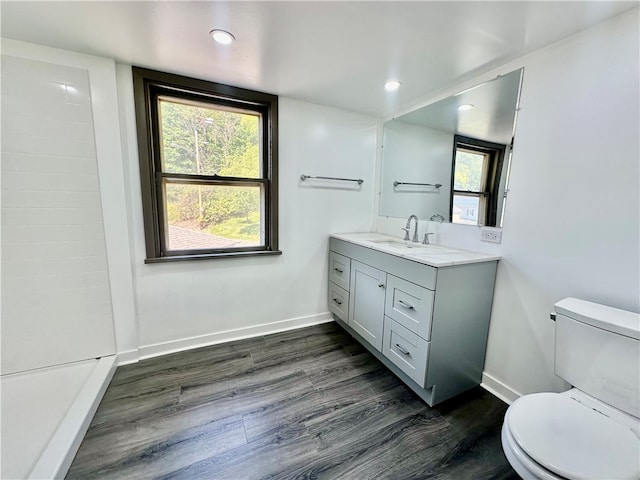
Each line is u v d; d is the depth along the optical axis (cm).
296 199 243
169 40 145
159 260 198
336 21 127
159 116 194
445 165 205
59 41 148
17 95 152
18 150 156
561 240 140
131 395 166
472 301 165
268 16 124
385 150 269
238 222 228
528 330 157
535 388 155
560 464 84
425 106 220
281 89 208
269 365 200
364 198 276
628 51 115
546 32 131
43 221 166
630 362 104
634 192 116
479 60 160
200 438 138
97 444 133
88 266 180
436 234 216
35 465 115
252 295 238
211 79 191
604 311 119
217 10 121
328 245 265
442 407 163
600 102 124
